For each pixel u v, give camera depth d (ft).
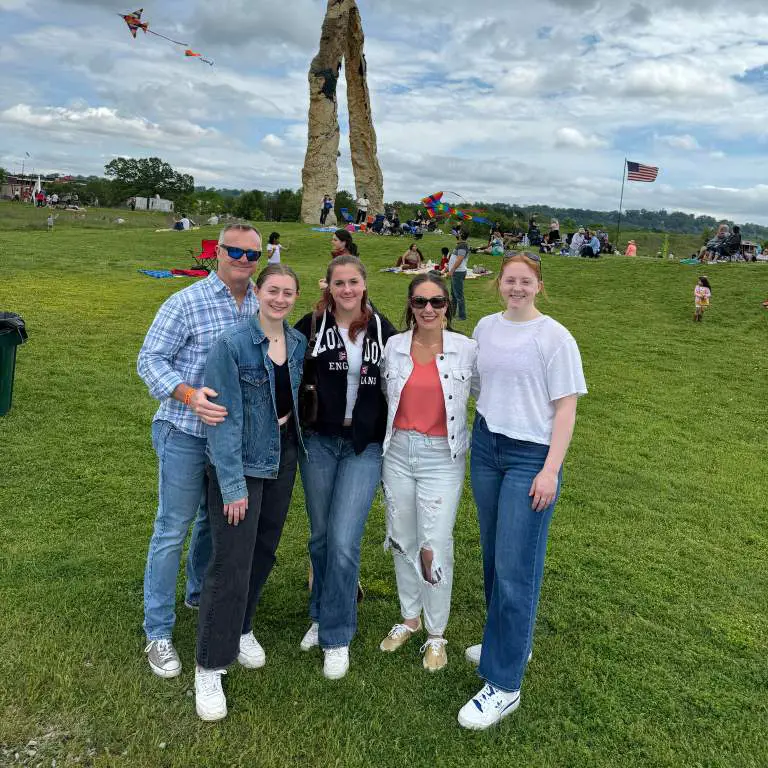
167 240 84.58
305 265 68.90
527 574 10.07
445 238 95.91
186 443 10.56
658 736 9.95
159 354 10.59
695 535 17.38
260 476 10.15
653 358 38.78
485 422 10.63
